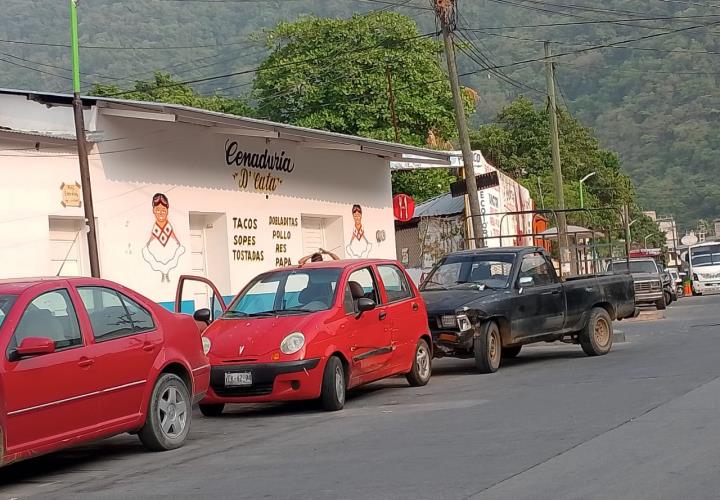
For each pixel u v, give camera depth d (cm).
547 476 749
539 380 1408
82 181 1597
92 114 1742
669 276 4266
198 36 11444
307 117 4091
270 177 2223
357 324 1298
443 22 2511
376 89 4088
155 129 1883
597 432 926
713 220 12612
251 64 8219
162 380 1010
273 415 1251
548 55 3912
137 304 1010
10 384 827
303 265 1368
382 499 706
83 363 902
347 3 11738
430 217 3544
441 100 4219
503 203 3806
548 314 1656
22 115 1764
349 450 925
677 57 15525
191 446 1037
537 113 6894
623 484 712
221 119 1828
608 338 1784
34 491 855
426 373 1471
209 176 2027
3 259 1553
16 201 1580
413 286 1480
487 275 1645
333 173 2473
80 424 898
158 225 1877
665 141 14650
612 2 13625
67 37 9988
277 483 794
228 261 2067
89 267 1733
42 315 888
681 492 683
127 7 11369
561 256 2298
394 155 2661
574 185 6488
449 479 759
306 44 4278
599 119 15462
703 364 1455
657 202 13312
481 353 1543
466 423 1038
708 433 888
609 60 16538
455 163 3008
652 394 1159
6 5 10606
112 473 913
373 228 2641
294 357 1198
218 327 1280
